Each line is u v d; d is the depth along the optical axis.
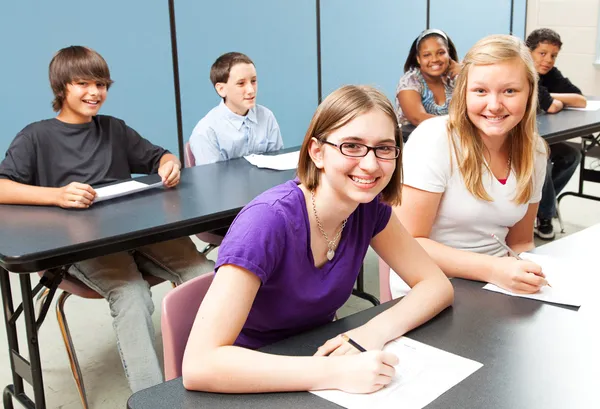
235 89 3.01
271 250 1.20
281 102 4.60
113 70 3.83
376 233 1.42
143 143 2.68
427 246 1.66
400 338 1.25
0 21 3.43
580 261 1.64
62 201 2.12
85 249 1.78
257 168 2.74
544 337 1.24
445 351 1.19
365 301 2.96
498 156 1.75
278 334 1.35
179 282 2.27
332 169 1.19
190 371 1.07
